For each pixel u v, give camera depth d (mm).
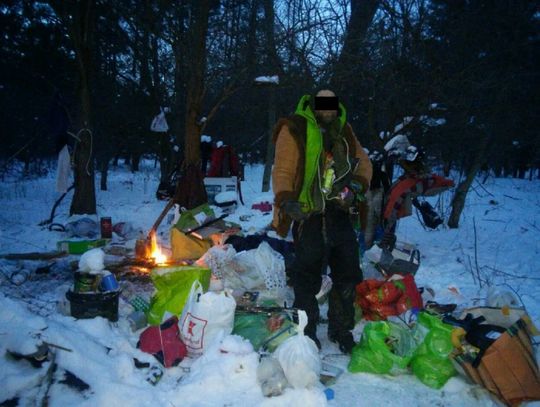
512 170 28344
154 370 2961
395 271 4598
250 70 8586
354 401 2773
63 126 8250
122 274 5020
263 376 2752
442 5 7590
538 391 2764
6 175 18969
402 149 6266
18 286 4582
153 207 11133
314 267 3305
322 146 3193
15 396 2490
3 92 13703
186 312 3254
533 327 3102
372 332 3127
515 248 7230
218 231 5672
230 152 11367
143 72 13523
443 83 6977
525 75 7953
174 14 8734
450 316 3223
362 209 3572
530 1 7824
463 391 2875
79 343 2916
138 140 15953
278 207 3217
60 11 9055
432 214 6531
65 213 9953
